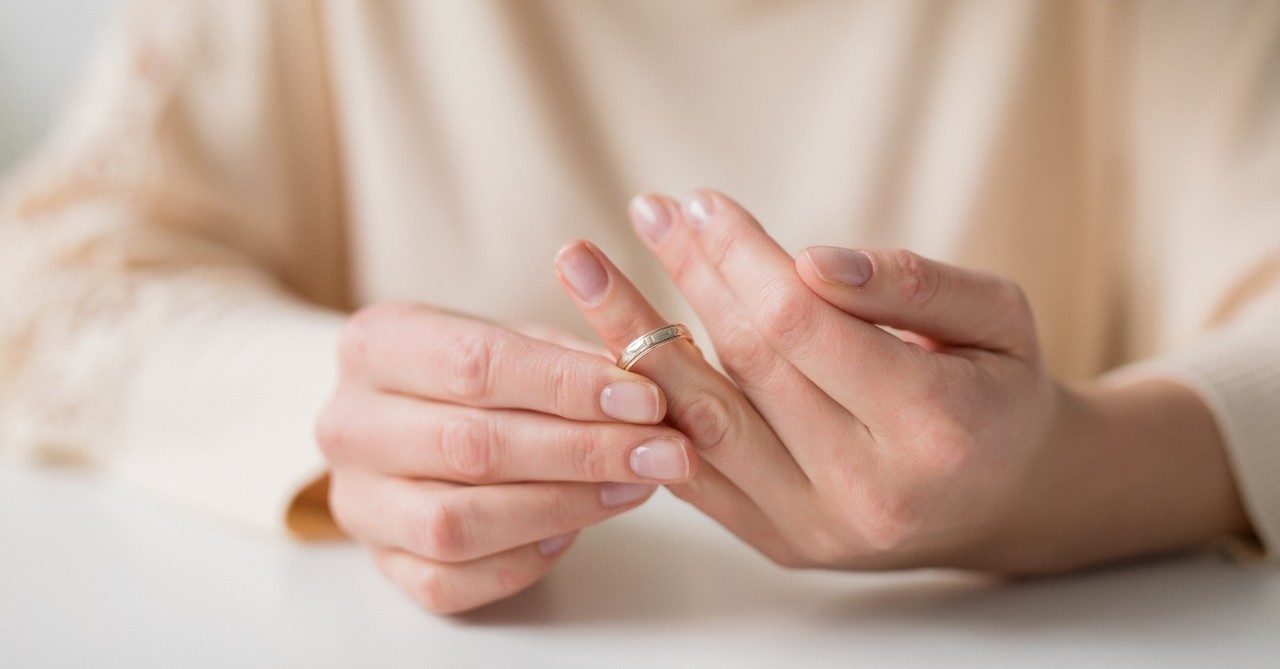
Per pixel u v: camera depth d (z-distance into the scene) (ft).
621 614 1.38
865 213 2.10
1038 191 2.05
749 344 1.28
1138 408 1.48
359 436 1.40
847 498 1.30
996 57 2.02
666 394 1.30
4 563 1.55
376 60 2.19
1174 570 1.49
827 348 1.23
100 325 1.89
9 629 1.38
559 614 1.39
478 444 1.32
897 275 1.23
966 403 1.25
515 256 2.15
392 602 1.43
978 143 2.03
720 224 1.28
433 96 2.21
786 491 1.33
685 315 2.19
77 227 2.00
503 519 1.33
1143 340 2.02
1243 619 1.35
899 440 1.26
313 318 1.83
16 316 1.93
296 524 1.63
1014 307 1.28
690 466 1.29
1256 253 1.79
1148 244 1.99
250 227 2.23
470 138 2.18
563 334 1.47
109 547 1.60
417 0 2.19
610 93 2.15
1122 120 2.01
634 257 2.18
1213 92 1.89
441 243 2.21
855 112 2.08
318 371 1.68
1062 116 2.04
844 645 1.31
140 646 1.34
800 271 1.23
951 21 2.04
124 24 2.31
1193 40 1.91
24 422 1.89
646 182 2.19
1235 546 1.52
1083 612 1.37
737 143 2.14
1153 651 1.29
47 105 4.02
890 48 2.04
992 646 1.30
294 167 2.31
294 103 2.28
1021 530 1.38
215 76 2.20
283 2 2.22
